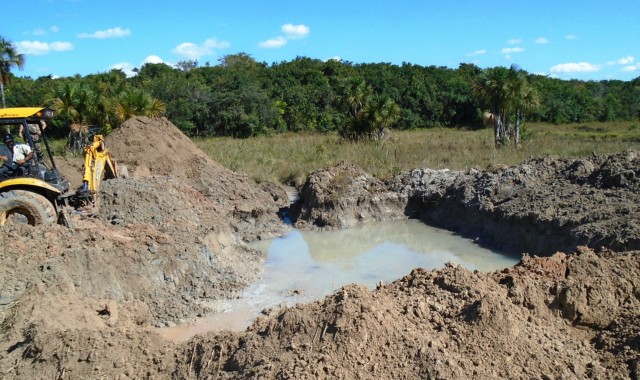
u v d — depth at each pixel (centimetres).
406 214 1828
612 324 788
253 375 634
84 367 693
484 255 1414
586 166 1655
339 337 661
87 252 987
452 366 634
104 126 3158
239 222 1627
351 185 1833
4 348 749
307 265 1341
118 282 1014
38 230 1014
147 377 697
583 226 1293
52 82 5525
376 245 1521
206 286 1123
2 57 3759
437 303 777
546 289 821
